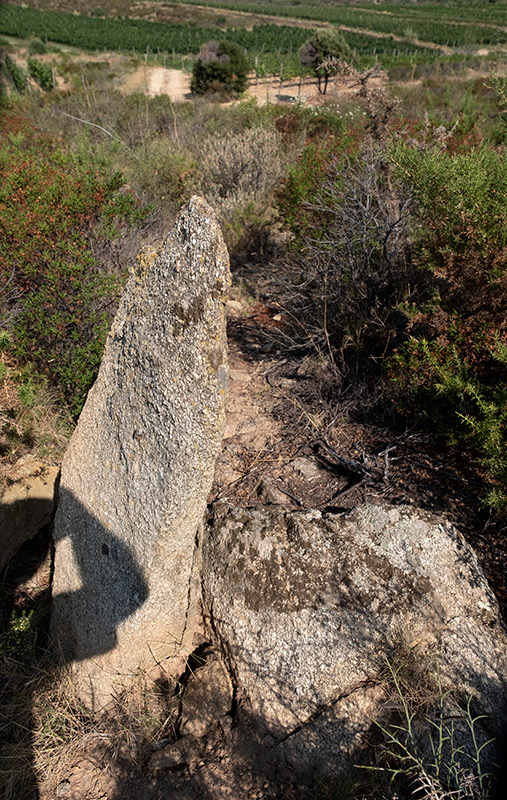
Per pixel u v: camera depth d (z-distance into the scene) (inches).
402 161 171.3
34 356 163.9
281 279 236.7
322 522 111.8
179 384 81.3
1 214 181.3
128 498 93.0
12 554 124.1
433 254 158.6
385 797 81.9
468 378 131.0
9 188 202.5
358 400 167.5
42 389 158.7
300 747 90.7
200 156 372.5
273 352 208.1
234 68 951.6
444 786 81.5
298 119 446.6
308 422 163.5
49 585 123.4
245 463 152.6
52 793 93.0
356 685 93.9
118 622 97.7
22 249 171.6
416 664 93.4
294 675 96.3
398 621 98.4
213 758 93.5
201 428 81.3
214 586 107.4
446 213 156.2
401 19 2447.1
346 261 190.5
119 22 2514.8
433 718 88.0
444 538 107.1
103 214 196.4
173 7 3048.7
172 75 1240.8
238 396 181.9
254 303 247.4
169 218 306.0
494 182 151.8
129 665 101.0
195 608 108.3
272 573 104.8
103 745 98.3
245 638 101.4
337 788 85.3
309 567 104.7
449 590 101.7
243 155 334.0
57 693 107.0
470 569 104.0
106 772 94.3
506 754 85.4
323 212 217.6
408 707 89.8
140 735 98.5
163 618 98.7
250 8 3161.9
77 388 157.4
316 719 92.2
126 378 92.3
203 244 75.9
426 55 1226.0
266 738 93.6
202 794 89.5
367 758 87.9
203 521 116.5
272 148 343.9
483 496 126.6
